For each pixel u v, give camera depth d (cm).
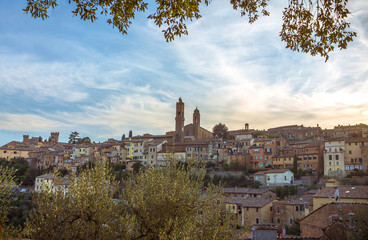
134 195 1475
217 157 11938
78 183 1423
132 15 1244
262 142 11506
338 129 13600
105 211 1370
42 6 1183
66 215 1333
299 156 10512
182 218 1402
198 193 1520
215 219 1377
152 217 1402
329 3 1209
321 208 2848
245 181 9662
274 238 2527
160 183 1536
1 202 1691
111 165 12256
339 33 1264
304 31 1320
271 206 6338
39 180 9812
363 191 3688
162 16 1254
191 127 17438
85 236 1330
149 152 12631
